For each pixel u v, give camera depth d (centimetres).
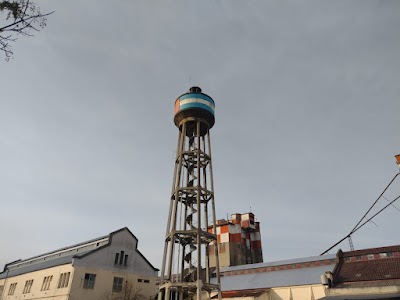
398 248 3769
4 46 738
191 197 3262
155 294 5016
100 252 4575
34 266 5556
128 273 4781
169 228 3027
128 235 5047
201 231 2878
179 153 3334
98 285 4359
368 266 3766
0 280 6016
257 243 7500
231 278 5288
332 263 4478
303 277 4428
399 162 4525
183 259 3109
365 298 3161
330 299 3334
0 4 740
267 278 4828
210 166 3356
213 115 3462
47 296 4384
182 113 3406
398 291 3127
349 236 5281
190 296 3250
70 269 4262
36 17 768
